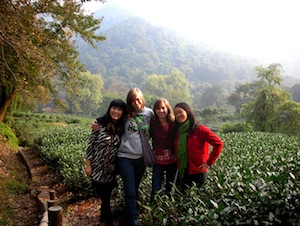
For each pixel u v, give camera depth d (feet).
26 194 21.80
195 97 329.11
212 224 7.64
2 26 21.67
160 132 11.69
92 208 15.67
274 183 9.09
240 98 203.31
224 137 42.47
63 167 22.35
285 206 7.48
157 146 11.85
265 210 7.62
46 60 29.12
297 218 7.12
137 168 11.53
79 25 38.78
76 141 33.30
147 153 11.23
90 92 216.13
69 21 35.68
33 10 24.70
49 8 29.48
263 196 7.65
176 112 11.04
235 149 24.34
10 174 26.84
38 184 23.81
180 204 9.45
